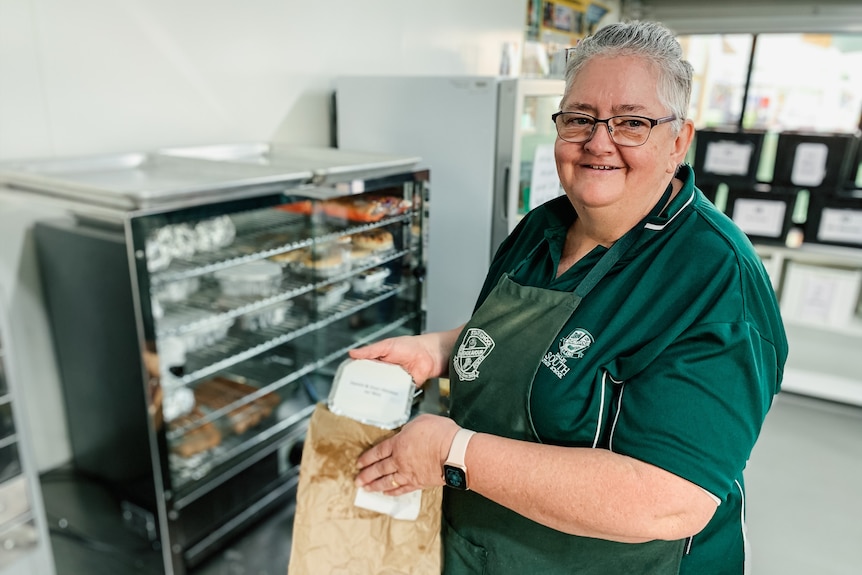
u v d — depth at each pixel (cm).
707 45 402
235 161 171
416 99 220
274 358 186
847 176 310
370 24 253
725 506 107
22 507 139
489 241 220
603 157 90
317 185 162
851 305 318
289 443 180
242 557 160
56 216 129
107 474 142
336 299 198
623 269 94
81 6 160
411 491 99
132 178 143
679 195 96
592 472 82
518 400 98
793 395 344
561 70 238
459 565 114
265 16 210
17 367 136
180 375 148
